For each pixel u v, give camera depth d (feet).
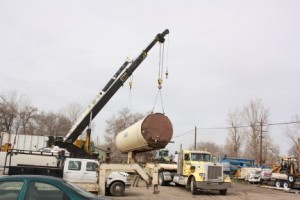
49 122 245.45
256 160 209.87
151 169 71.26
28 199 23.75
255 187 115.65
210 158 90.22
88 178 66.03
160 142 70.69
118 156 129.08
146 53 82.58
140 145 74.59
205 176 81.71
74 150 82.64
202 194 83.20
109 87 83.41
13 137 106.22
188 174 88.28
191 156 89.71
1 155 69.10
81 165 66.23
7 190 24.00
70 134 84.94
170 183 101.81
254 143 213.66
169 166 102.06
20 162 67.21
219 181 82.28
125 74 83.10
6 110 212.84
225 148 258.57
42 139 108.58
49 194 24.20
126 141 81.97
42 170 62.34
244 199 76.54
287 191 106.11
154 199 67.21
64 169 65.26
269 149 220.23
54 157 68.13
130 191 79.15
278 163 131.34
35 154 67.77
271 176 120.98
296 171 116.47
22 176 24.75
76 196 24.36
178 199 69.56
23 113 221.87
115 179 70.59
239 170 151.33
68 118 249.96
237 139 231.71
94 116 84.99
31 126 227.61
